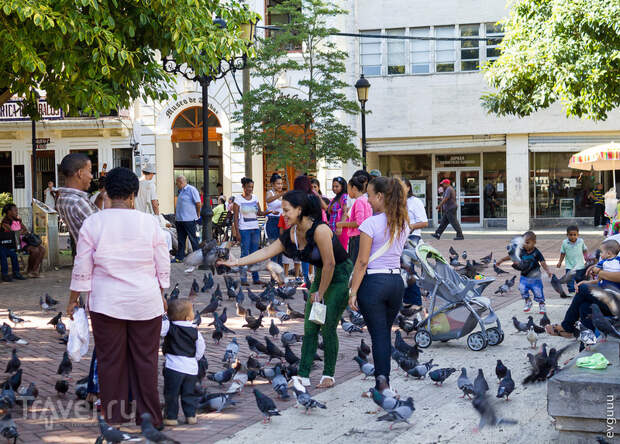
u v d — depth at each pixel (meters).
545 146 28.97
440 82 29.27
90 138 31.67
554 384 4.82
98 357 5.25
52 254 17.91
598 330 7.14
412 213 9.80
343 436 5.35
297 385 5.95
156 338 5.37
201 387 6.09
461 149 30.89
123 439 4.72
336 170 28.81
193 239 18.06
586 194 29.39
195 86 29.75
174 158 30.83
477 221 31.03
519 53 18.98
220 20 14.57
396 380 7.10
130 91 13.48
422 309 10.09
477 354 8.14
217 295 11.70
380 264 6.01
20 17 10.12
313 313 6.35
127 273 5.18
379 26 29.55
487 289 13.43
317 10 23.48
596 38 17.50
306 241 6.33
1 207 22.39
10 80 13.18
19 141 32.28
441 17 29.12
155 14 12.40
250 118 22.94
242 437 5.33
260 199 29.53
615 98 18.16
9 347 8.83
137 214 5.30
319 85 23.31
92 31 11.11
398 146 30.00
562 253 12.27
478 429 5.39
